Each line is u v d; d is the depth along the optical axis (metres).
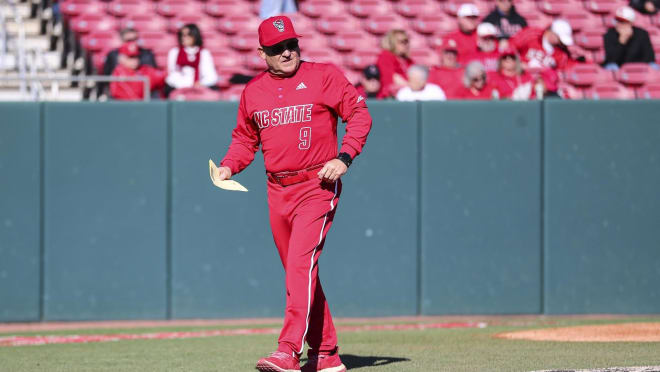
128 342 22.44
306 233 14.72
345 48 43.12
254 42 42.12
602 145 28.66
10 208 27.83
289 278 14.62
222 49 41.94
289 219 15.12
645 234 28.66
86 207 28.02
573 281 28.62
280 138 14.87
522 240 28.56
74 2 42.62
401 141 28.41
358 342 21.42
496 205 28.55
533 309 28.59
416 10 44.22
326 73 14.91
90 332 25.39
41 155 27.92
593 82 39.66
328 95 14.86
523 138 28.56
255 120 15.11
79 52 41.19
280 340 14.51
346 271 28.30
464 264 28.53
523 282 28.55
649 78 40.03
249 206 28.31
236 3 43.38
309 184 14.95
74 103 27.95
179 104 28.12
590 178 28.64
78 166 28.02
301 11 44.03
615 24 41.09
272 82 15.01
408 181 28.42
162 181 28.11
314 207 14.88
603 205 28.66
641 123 28.69
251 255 28.34
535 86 33.69
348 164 14.66
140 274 28.12
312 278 14.63
